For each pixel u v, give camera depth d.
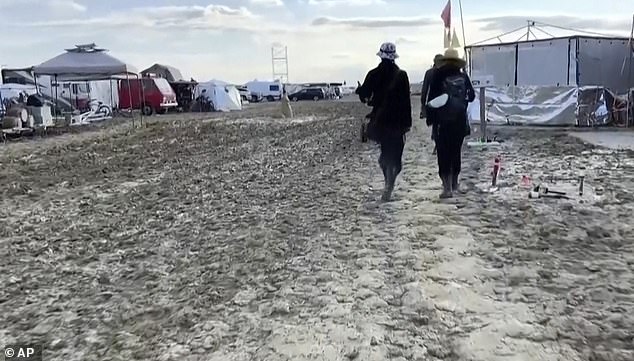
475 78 15.41
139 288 4.93
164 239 6.49
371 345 3.66
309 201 8.16
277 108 43.75
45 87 33.22
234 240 6.30
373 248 5.66
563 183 8.62
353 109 38.28
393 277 4.84
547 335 3.69
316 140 17.33
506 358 3.42
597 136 15.01
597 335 3.66
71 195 9.68
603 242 5.58
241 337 3.88
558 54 18.81
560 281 4.59
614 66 19.03
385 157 7.67
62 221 7.67
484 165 10.57
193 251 5.96
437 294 4.41
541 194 7.67
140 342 3.87
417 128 18.88
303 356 3.56
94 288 4.97
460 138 7.62
